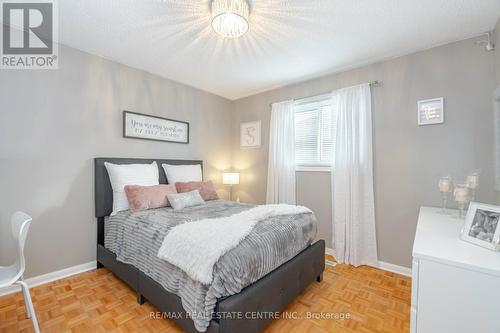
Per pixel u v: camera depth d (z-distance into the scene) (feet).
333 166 9.59
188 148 11.57
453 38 7.18
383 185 8.55
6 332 5.11
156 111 10.21
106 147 8.64
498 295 2.97
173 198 8.30
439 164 7.49
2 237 6.52
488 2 5.58
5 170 6.58
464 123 7.09
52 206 7.41
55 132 7.47
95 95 8.36
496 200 6.51
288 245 5.94
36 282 7.11
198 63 9.11
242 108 13.38
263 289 4.87
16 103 6.76
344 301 6.44
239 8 5.35
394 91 8.35
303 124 11.00
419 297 3.53
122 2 5.65
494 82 6.64
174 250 4.93
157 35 7.16
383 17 6.20
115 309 5.95
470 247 3.77
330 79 10.00
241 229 5.16
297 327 5.38
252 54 8.33
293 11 5.96
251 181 12.85
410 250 8.02
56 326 5.30
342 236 9.11
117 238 7.23
